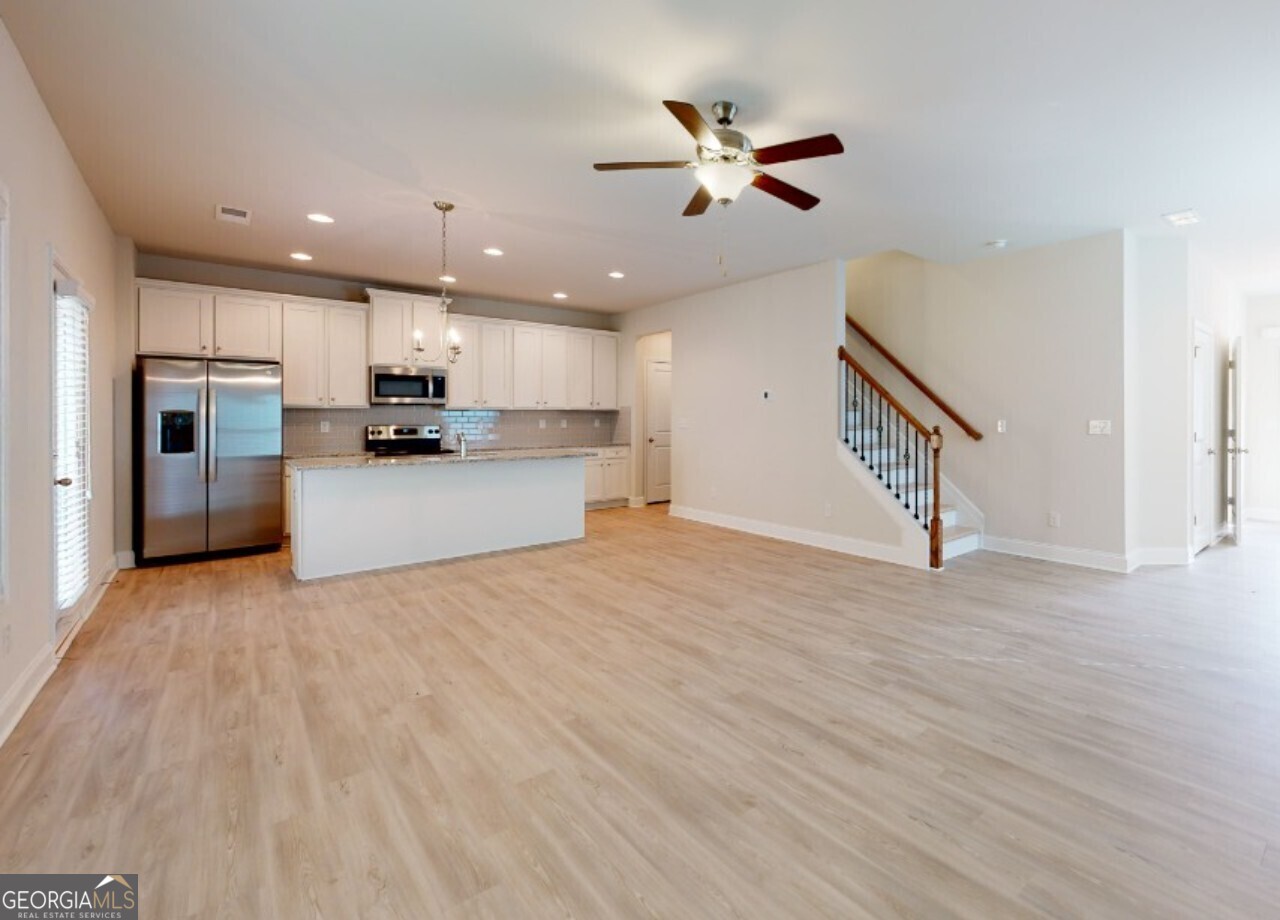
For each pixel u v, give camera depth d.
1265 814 1.81
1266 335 6.72
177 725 2.31
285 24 2.21
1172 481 4.82
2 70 2.23
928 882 1.55
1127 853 1.65
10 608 2.31
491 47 2.35
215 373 4.93
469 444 7.18
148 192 3.81
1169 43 2.28
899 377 5.95
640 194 3.82
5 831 1.71
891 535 5.01
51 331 2.85
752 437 6.24
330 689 2.63
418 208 4.09
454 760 2.10
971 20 2.17
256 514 5.15
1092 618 3.56
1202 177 3.51
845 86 2.61
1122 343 4.54
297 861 1.61
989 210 4.07
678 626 3.44
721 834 1.74
